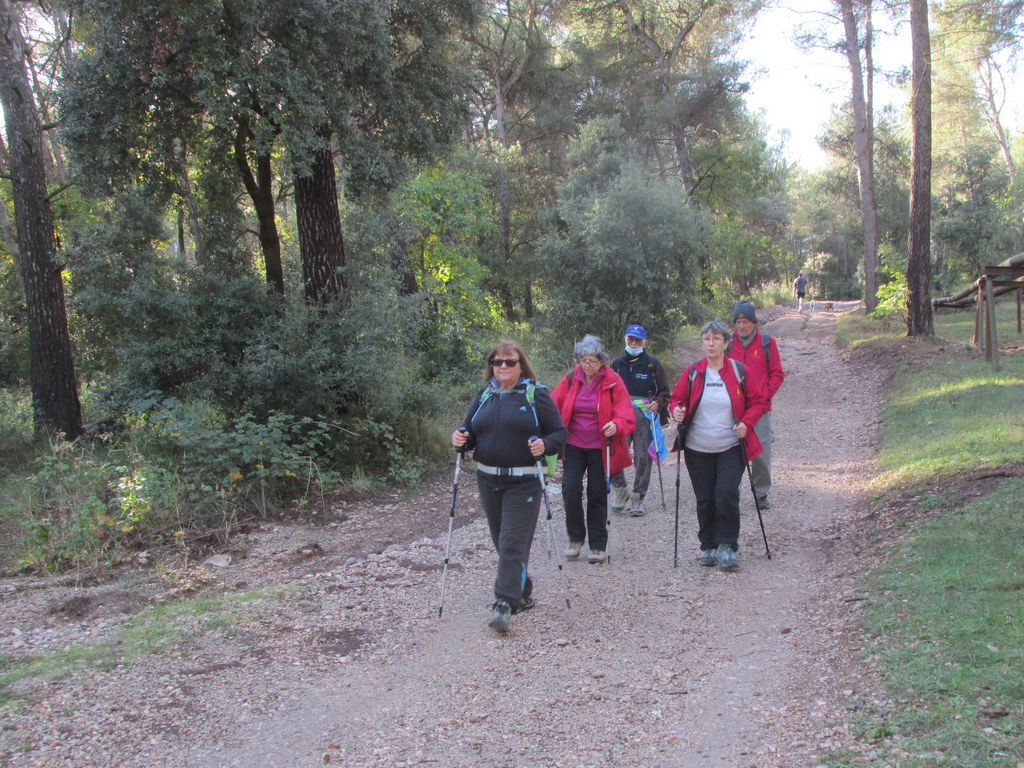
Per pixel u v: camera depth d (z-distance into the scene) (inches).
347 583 241.8
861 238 1774.1
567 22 1232.2
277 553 277.0
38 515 311.9
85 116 362.3
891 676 147.4
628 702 157.5
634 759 135.9
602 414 246.2
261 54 356.5
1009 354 552.4
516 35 1198.3
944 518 237.5
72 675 175.6
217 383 378.9
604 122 1022.4
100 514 277.7
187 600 229.6
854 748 127.0
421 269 658.2
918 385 494.3
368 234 417.1
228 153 423.2
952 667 143.9
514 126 1286.9
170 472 331.3
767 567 236.4
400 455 379.2
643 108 1181.1
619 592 222.4
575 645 187.6
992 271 508.7
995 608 164.9
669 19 1223.5
